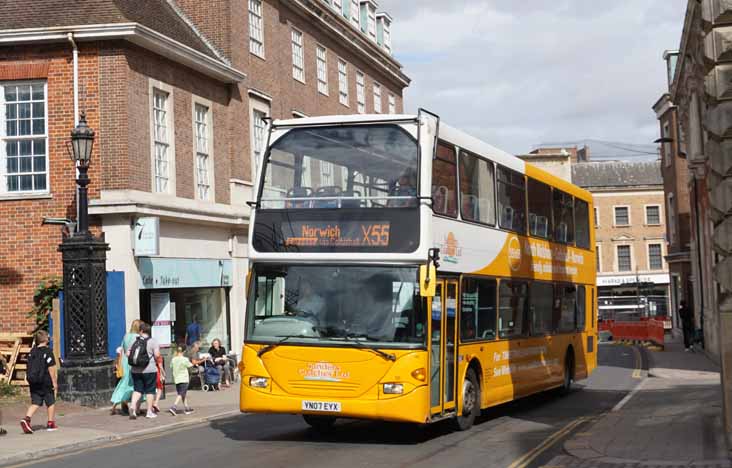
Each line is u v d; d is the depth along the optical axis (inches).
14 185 925.8
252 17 1187.9
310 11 1359.5
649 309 3240.7
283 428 641.6
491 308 636.1
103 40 908.6
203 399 871.1
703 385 903.7
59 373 775.7
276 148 553.6
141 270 907.4
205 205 1030.4
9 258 917.2
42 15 920.3
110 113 903.7
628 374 1131.3
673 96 1596.9
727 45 450.0
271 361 524.1
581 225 895.7
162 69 973.8
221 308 1086.4
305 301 526.6
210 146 1067.3
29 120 924.6
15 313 910.4
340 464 465.7
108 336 848.3
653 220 3275.1
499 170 664.4
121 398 721.0
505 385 657.6
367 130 538.0
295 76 1333.7
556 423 643.5
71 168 909.2
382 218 522.0
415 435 585.3
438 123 548.4
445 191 556.4
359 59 1615.4
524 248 712.4
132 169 906.7
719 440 482.9
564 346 819.4
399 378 503.8
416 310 510.9
